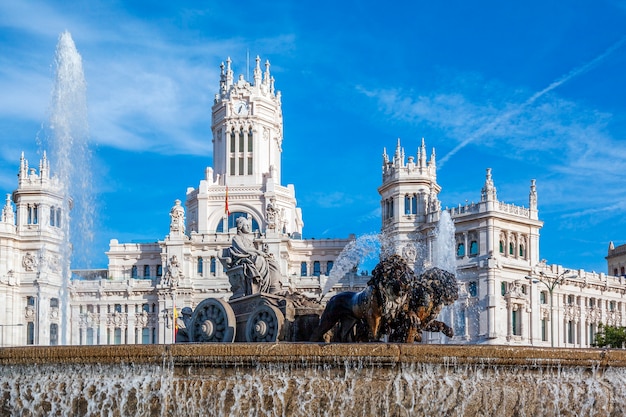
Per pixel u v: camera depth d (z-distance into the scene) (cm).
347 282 13175
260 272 3391
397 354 2320
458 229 12431
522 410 2397
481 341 11856
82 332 14312
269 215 14412
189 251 14575
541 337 12569
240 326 3338
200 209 15988
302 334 3173
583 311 13450
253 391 2314
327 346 2323
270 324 3162
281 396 2314
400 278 2689
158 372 2331
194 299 14388
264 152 16650
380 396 2322
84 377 2342
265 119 16688
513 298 12081
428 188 13325
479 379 2362
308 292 13550
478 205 12212
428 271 2828
